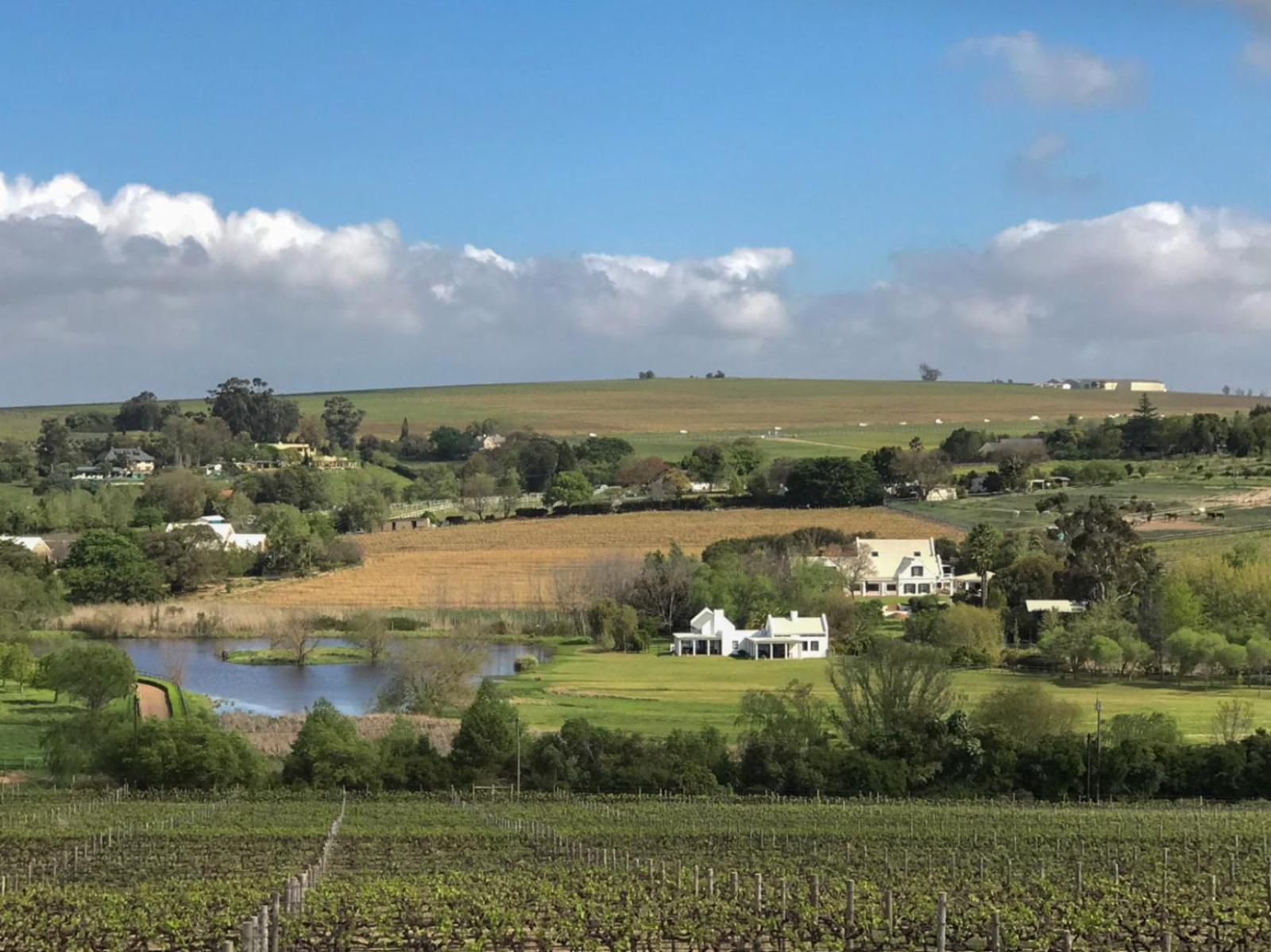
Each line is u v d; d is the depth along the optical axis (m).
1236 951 51.38
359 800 90.75
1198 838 76.75
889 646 103.00
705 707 122.25
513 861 71.12
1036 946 51.00
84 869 68.81
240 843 75.81
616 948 51.19
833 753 96.06
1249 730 107.69
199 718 101.88
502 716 98.50
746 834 78.94
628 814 85.44
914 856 72.25
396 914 54.78
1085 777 94.44
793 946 51.47
